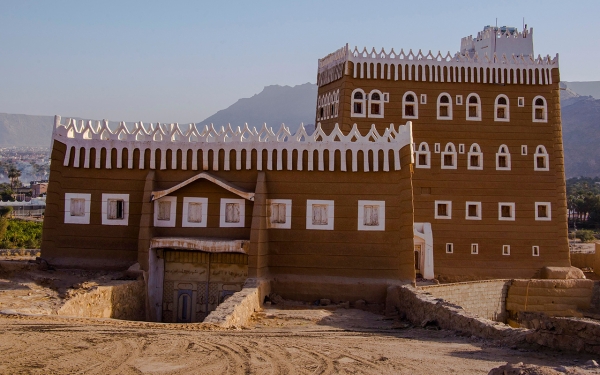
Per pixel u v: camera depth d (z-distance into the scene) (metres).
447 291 43.81
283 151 35.97
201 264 36.03
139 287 33.78
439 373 15.51
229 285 35.78
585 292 47.88
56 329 19.36
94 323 21.42
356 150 35.66
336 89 51.28
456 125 50.56
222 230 35.84
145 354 16.61
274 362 16.47
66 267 35.75
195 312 35.91
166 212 36.19
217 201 35.97
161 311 35.97
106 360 15.78
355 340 21.55
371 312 33.25
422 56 50.62
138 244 35.06
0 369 14.55
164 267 36.25
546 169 51.22
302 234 35.47
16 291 27.97
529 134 51.31
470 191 50.25
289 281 34.81
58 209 36.62
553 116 51.69
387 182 35.47
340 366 16.27
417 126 50.19
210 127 36.72
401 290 32.69
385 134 35.94
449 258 49.62
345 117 49.19
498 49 63.28
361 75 49.72
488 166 50.72
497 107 51.22
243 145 36.19
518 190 50.72
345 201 35.50
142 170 36.59
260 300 32.41
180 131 36.91
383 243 35.19
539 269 50.28
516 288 47.25
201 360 16.28
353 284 34.59
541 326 18.69
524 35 63.75
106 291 29.86
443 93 50.62
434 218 49.75
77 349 16.80
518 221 50.50
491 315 46.69
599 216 128.88
